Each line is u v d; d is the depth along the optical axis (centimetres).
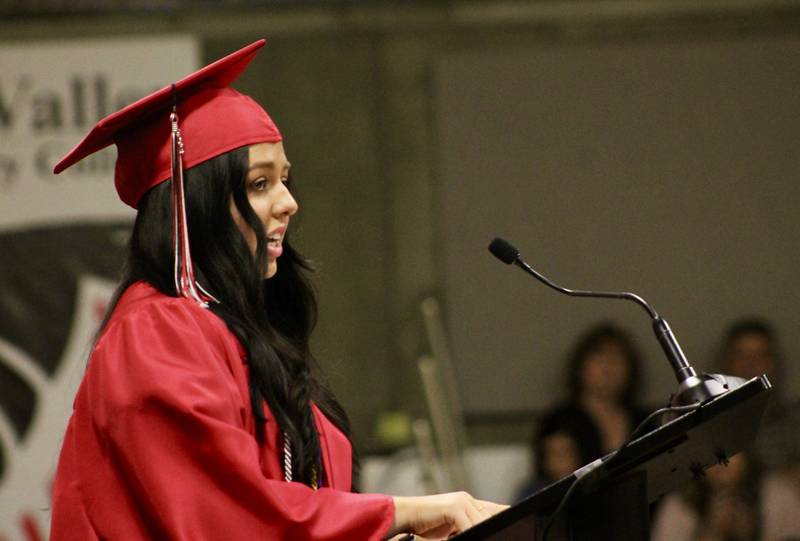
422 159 2358
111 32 2320
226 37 2338
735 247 2334
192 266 800
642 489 731
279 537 740
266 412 796
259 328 809
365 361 2328
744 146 2344
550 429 2066
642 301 822
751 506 1900
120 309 804
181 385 746
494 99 2327
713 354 2320
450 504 769
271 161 824
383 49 2361
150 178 830
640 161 2333
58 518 765
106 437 755
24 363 2198
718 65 2344
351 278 2341
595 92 2333
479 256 2323
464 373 2317
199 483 737
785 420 2028
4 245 2205
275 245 834
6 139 2209
